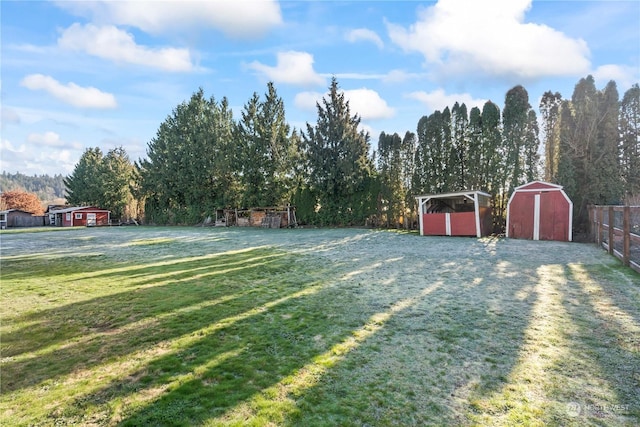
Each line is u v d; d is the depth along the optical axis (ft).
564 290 16.80
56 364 9.87
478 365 9.28
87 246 42.01
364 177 73.41
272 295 17.13
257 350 10.56
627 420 6.75
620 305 14.20
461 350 10.25
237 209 92.32
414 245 37.35
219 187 95.55
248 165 85.81
